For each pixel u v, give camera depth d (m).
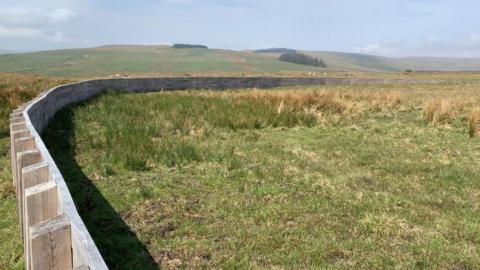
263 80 28.64
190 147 7.66
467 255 4.12
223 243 4.25
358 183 6.28
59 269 2.16
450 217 5.05
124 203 5.23
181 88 23.70
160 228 4.55
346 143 9.02
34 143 4.59
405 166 7.24
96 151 7.71
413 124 11.38
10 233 4.55
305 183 6.16
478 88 29.48
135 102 14.77
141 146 7.79
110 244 4.17
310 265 3.89
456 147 8.84
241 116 11.27
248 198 5.50
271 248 4.17
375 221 4.83
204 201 5.35
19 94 14.31
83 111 12.06
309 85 31.80
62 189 2.73
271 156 7.68
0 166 6.82
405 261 3.99
